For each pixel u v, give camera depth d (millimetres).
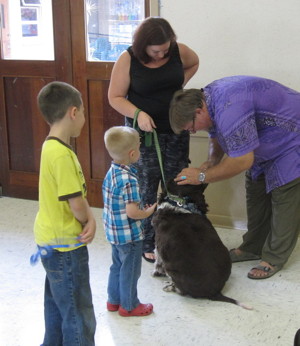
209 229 2340
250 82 2277
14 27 3568
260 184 2623
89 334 1745
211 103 2225
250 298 2361
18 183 3900
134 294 2172
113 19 3277
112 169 2002
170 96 2498
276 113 2316
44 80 3578
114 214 2018
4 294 2410
